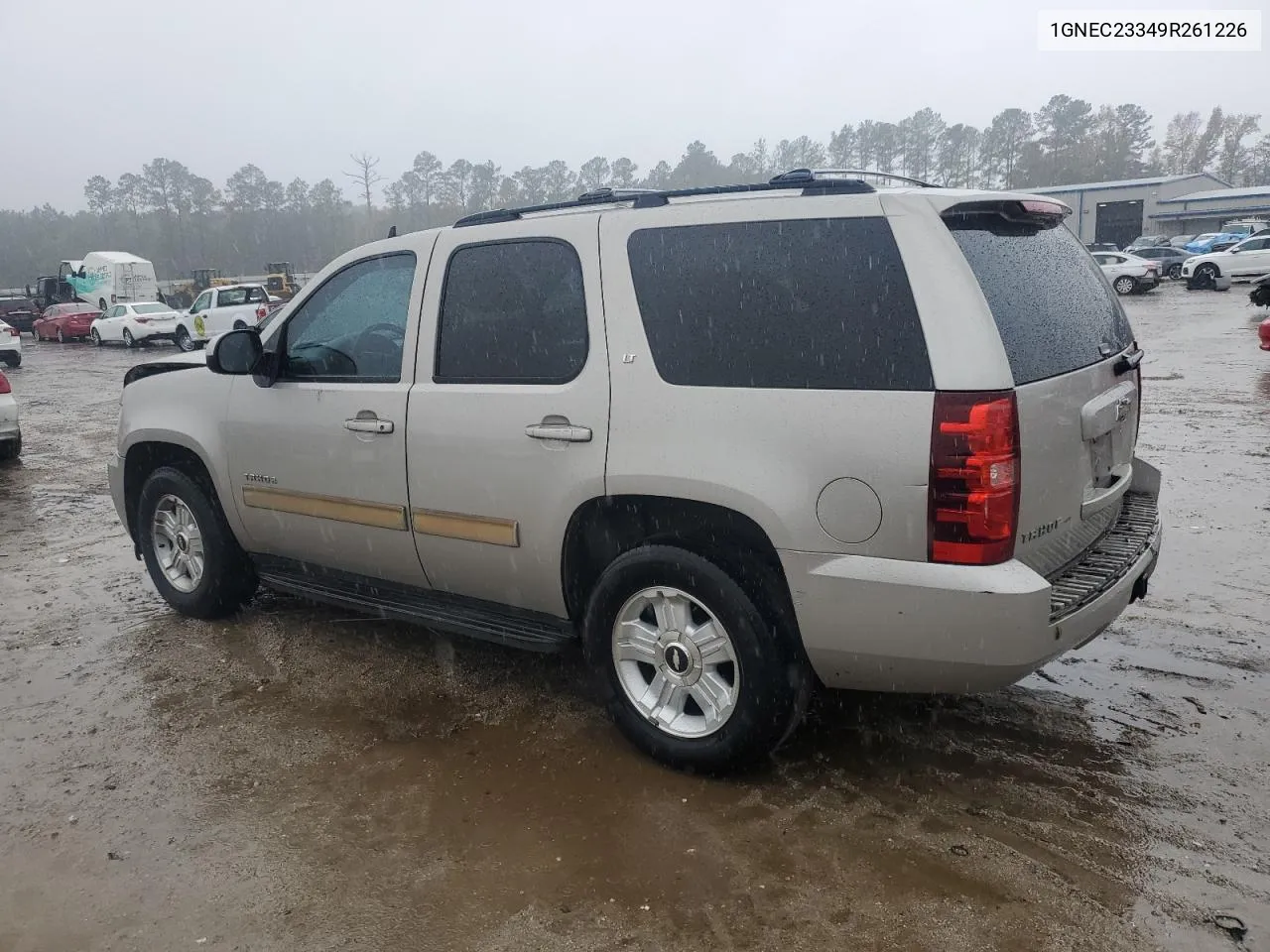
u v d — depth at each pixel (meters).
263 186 108.38
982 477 2.74
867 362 2.90
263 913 2.77
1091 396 3.27
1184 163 112.38
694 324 3.21
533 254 3.61
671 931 2.62
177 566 5.22
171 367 5.04
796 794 3.26
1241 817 3.07
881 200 2.97
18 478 9.65
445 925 2.69
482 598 3.93
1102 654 4.34
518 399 3.54
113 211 110.25
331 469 4.15
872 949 2.53
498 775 3.47
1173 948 2.50
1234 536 5.94
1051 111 101.62
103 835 3.18
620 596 3.43
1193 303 27.81
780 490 2.99
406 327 3.92
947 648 2.85
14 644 4.91
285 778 3.50
